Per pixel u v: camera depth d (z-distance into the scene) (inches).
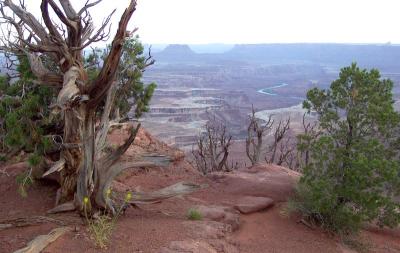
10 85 474.9
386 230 551.2
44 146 439.2
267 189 586.6
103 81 408.8
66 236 380.2
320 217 506.3
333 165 488.4
